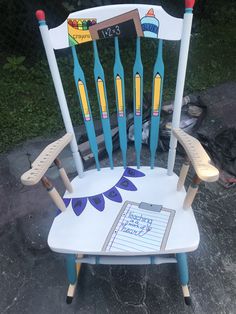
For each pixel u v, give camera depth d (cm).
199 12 323
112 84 242
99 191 110
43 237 143
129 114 194
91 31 99
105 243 92
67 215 102
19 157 188
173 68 254
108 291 121
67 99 229
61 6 259
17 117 217
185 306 114
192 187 93
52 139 201
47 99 233
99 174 118
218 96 225
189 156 85
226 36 300
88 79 250
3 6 254
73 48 101
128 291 121
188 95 225
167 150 180
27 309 118
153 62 262
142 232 94
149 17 95
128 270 127
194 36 300
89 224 98
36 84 251
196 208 149
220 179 159
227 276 122
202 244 133
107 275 126
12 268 132
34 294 123
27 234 145
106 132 115
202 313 112
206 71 252
